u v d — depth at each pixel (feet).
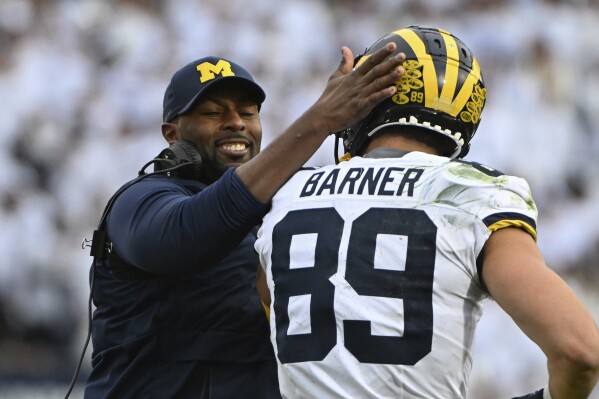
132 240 34.91
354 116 32.04
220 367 36.96
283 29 127.13
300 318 30.78
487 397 94.48
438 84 31.91
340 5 131.85
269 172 32.55
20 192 106.63
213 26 125.39
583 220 111.14
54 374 87.51
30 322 98.89
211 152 39.99
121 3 125.08
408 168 31.14
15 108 113.70
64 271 102.17
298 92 122.42
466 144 33.04
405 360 29.53
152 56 122.52
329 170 32.32
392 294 29.84
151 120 116.37
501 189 30.07
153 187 36.35
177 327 36.94
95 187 109.91
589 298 106.42
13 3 122.01
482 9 131.13
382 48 31.68
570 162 122.01
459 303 29.84
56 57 118.83
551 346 27.58
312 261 30.91
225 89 40.04
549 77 126.41
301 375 30.66
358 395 29.73
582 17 131.23
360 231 30.55
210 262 33.96
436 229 29.89
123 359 37.32
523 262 28.81
